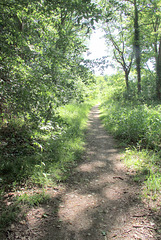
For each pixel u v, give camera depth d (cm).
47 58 369
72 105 1473
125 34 1923
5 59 314
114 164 509
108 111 1473
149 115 729
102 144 716
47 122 330
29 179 388
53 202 328
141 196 334
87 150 643
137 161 482
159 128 605
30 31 396
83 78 562
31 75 309
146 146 604
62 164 482
